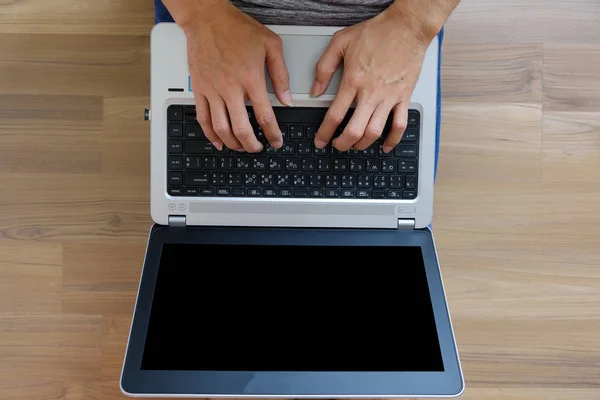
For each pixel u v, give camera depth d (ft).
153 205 2.72
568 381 3.79
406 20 2.53
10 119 3.78
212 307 2.57
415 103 2.73
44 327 3.73
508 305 3.83
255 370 2.48
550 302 3.83
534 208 3.87
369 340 2.55
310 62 2.70
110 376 3.73
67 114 3.79
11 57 3.78
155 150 2.71
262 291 2.62
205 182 2.73
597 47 3.90
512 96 3.88
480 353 3.80
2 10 3.78
